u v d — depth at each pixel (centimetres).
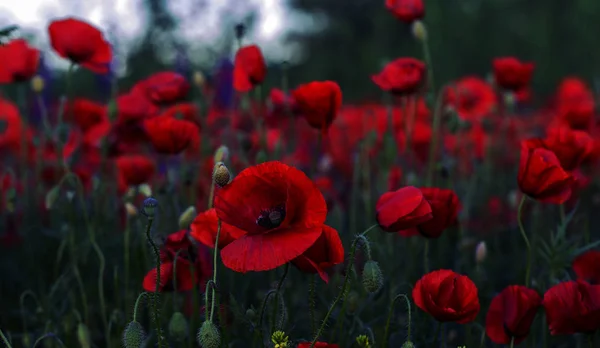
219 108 477
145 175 312
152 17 735
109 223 369
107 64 314
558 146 228
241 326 261
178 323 204
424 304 196
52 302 288
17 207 375
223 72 477
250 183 172
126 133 330
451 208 223
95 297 312
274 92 349
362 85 1616
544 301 200
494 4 1570
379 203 202
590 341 208
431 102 340
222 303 234
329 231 174
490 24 1523
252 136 388
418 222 194
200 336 172
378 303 272
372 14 2095
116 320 251
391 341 235
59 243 357
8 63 336
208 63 694
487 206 426
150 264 250
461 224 305
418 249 321
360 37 2116
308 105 229
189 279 223
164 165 392
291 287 265
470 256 329
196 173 333
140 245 263
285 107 346
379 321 259
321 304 275
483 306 275
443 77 1313
